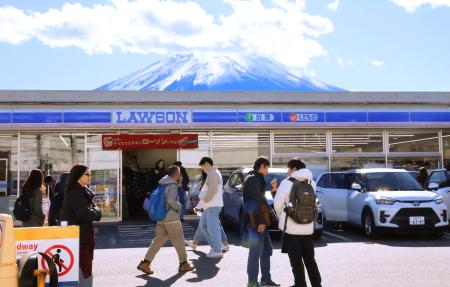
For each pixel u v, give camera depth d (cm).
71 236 597
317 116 1881
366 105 1911
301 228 687
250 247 757
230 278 848
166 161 2125
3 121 1736
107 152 1825
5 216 454
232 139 1884
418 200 1266
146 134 1830
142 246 1243
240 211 1345
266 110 1855
